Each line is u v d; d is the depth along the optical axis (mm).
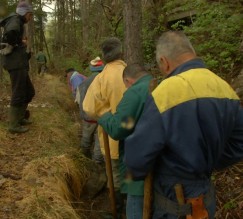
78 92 5285
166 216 2152
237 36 6109
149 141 1942
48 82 12711
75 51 17953
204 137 1973
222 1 6508
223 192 3791
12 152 4594
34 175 3967
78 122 7254
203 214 2088
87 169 4797
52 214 3273
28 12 4945
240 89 4887
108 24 11828
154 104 1975
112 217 3941
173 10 8633
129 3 5250
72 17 24594
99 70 5008
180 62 2119
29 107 7227
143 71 2887
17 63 4977
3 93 8234
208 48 6059
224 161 2273
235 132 2160
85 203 4289
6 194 3486
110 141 3771
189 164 1972
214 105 1981
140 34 5340
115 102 3674
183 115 1937
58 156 4582
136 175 2068
